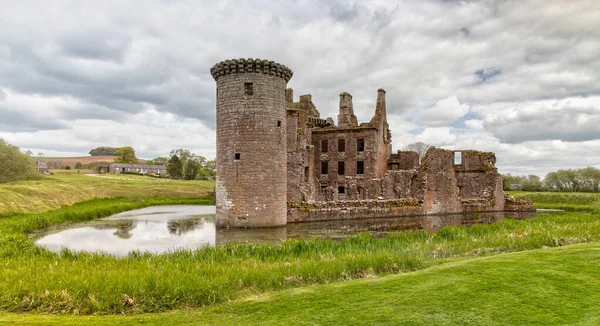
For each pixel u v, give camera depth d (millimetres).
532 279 10695
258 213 30797
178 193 72188
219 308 9391
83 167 158875
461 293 9719
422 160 44750
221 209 31312
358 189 49531
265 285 11141
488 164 49875
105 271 12367
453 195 45594
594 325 7727
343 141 57375
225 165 31109
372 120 55875
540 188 87125
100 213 40719
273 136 31375
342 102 61344
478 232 23391
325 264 13008
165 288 10242
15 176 63031
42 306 9703
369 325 7980
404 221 37250
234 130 30859
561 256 13430
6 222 28828
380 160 57031
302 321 8305
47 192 47656
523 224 25422
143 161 195500
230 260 15484
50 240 25297
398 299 9477
